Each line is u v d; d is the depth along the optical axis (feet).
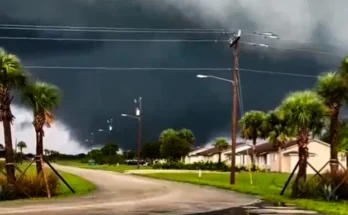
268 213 70.74
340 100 103.65
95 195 106.01
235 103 147.43
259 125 317.83
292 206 82.79
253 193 112.88
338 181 99.19
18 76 97.40
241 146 375.66
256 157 344.28
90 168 320.91
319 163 287.48
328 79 103.50
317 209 77.25
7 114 96.99
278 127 292.61
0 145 239.30
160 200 93.56
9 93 97.09
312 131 106.01
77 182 149.89
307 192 99.81
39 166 103.14
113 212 70.54
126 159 534.37
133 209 75.41
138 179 178.60
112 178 184.14
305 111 102.22
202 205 83.35
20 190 96.27
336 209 77.51
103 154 517.96
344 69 104.53
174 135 417.90
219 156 398.21
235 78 147.64
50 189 102.12
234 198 99.66
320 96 104.94
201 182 155.02
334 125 103.96
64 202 87.61
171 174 227.20
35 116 103.76
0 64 95.45
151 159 505.66
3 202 87.20
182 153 413.59
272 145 311.27
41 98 102.73
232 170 146.00
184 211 72.95
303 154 103.65
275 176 223.30
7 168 96.37
